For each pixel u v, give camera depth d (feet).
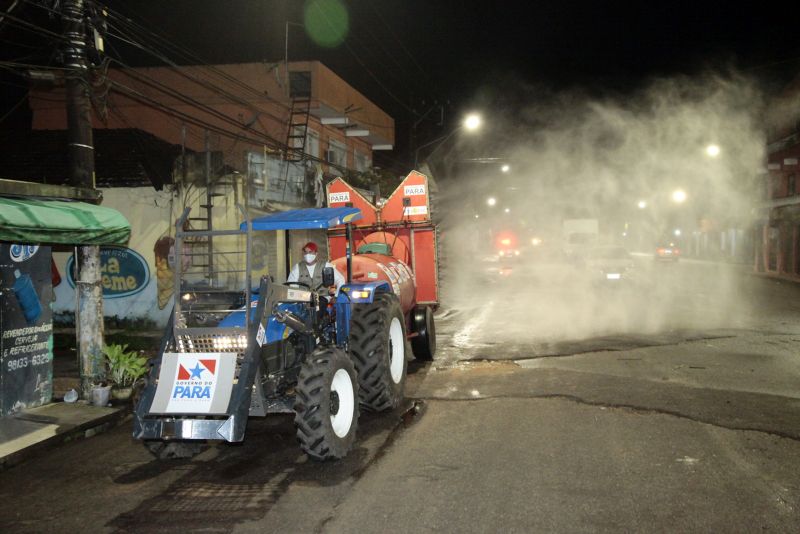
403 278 32.89
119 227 26.40
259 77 74.08
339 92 80.33
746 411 22.57
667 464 17.61
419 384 28.89
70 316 48.44
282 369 20.59
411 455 19.19
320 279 24.17
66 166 53.16
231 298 20.06
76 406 25.71
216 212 49.16
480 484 16.58
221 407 17.37
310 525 14.62
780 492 15.60
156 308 48.52
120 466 19.63
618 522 14.15
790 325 44.14
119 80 73.51
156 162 51.31
